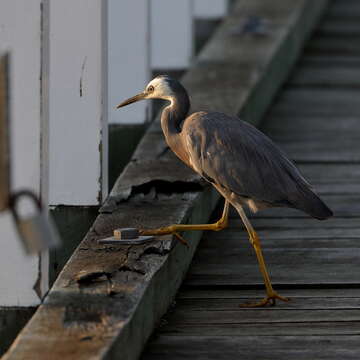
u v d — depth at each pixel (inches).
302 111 813.2
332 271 465.4
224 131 428.1
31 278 395.2
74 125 497.4
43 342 307.7
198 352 362.6
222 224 435.5
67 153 498.3
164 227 439.5
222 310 414.0
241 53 810.8
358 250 500.1
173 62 844.6
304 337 378.0
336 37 1075.9
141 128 622.5
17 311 397.4
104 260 394.6
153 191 496.4
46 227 278.4
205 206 524.1
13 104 396.2
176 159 547.5
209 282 450.9
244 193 422.6
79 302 346.0
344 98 856.9
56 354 297.6
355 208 579.8
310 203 421.4
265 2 1018.1
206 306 419.8
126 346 328.5
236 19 941.8
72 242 497.4
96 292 356.8
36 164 395.9
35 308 396.8
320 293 438.0
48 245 277.9
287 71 917.8
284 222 556.1
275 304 421.1
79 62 495.2
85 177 498.0
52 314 334.3
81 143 497.4
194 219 487.5
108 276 375.2
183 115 460.1
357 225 547.2
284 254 494.3
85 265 388.5
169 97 459.5
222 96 676.7
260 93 756.6
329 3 1275.8
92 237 428.1
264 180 419.5
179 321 398.9
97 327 321.1
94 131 496.7
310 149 707.4
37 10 395.9
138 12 613.9
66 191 499.2
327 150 705.0
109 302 346.6
